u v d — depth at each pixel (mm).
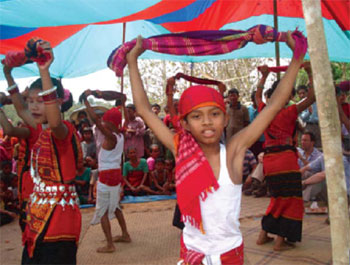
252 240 4328
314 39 1666
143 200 6812
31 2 3676
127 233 4543
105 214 4191
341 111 4105
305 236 4352
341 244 1628
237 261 1677
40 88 2359
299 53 1824
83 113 8742
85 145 7484
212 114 1667
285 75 1847
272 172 3949
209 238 1671
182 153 1715
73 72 7414
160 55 7395
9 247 4508
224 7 5680
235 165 1754
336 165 1637
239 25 6488
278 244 3928
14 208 6289
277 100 1822
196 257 1645
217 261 1644
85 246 4434
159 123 1906
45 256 2227
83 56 6961
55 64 7105
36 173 2354
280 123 3918
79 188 6809
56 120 2170
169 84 2885
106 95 4348
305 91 6488
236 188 1719
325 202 5387
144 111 1908
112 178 4184
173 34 1941
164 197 7066
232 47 1940
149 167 7527
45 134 2330
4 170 6383
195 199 1642
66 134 2320
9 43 5375
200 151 1685
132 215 5848
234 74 13562
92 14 4086
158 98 14164
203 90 1672
